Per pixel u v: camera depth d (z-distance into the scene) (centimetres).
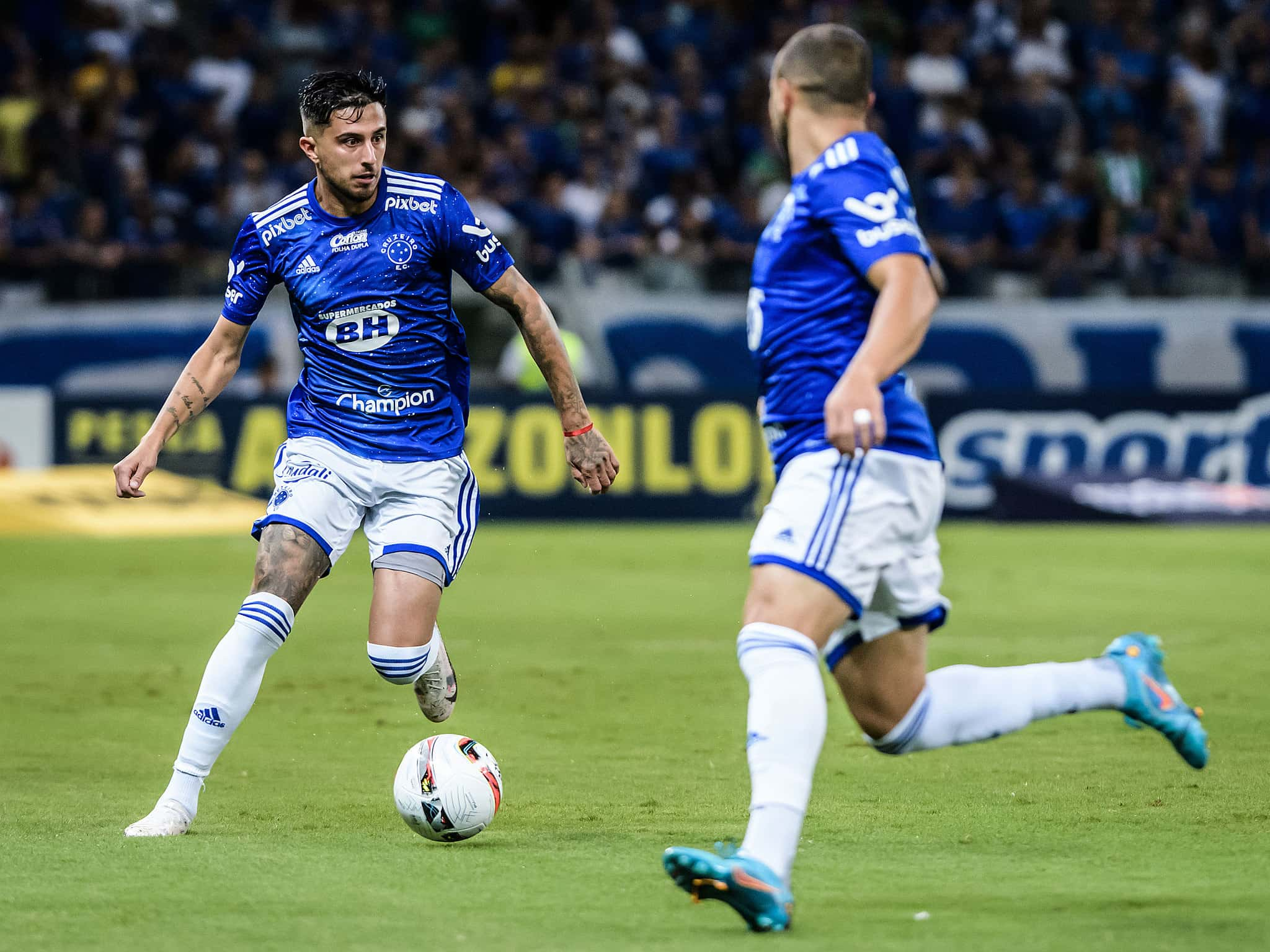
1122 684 1383
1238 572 4619
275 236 1731
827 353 1288
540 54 7538
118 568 4794
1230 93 8006
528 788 1859
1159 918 1230
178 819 1606
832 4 7756
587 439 1753
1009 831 1595
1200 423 6219
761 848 1197
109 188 6594
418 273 1727
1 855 1484
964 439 6194
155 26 7219
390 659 1678
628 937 1180
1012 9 8000
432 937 1180
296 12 7425
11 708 2488
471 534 1798
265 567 1667
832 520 1254
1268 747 2092
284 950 1143
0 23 7256
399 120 7156
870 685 1333
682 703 2519
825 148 1322
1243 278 6906
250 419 6009
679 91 7381
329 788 1873
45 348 6238
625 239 6750
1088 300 6831
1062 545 5466
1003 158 7406
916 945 1151
